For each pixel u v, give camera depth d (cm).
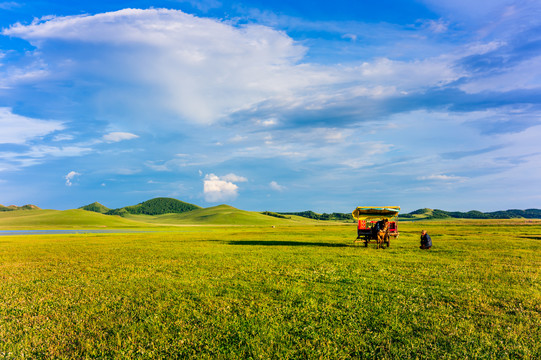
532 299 1191
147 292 1361
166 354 781
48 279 1683
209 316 1034
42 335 912
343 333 888
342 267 1941
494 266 1948
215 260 2317
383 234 3250
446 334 880
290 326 937
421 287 1393
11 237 6588
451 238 4616
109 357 772
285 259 2328
